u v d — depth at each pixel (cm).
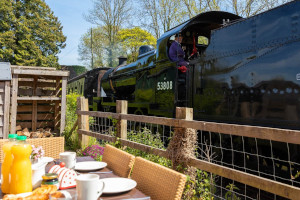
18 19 3150
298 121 336
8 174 171
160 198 194
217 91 477
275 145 380
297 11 344
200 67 525
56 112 775
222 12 623
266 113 380
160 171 202
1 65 649
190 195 328
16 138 187
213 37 492
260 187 245
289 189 221
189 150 334
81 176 167
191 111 344
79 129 673
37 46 3216
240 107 426
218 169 288
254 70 403
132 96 945
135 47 2992
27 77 767
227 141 479
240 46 430
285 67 355
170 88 623
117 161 253
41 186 170
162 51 654
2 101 632
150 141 503
